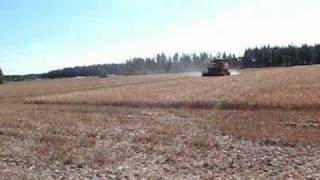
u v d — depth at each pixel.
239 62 162.88
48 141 16.64
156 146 15.39
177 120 22.88
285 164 12.59
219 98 30.58
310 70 72.25
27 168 12.55
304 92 31.34
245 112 25.14
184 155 13.95
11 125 21.36
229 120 21.88
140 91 41.75
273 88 36.50
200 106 29.39
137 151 14.61
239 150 14.70
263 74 66.12
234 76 65.88
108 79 104.69
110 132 18.80
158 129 19.41
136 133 18.44
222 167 12.29
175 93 37.12
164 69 185.88
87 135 18.08
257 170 11.90
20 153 14.55
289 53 159.12
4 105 37.12
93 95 39.38
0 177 11.36
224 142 16.12
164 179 11.02
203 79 61.19
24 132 19.02
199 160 13.20
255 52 163.62
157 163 12.93
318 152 14.16
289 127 19.28
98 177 11.40
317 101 25.89
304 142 15.70
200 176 11.31
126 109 29.42
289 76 55.34
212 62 75.12
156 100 31.89
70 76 183.50
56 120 23.17
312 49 156.25
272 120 21.42
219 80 55.59
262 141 16.12
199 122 21.67
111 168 12.34
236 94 32.78
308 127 19.23
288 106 26.02
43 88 73.75
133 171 11.95
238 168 12.17
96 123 21.81
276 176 11.16
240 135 17.33
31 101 38.81
